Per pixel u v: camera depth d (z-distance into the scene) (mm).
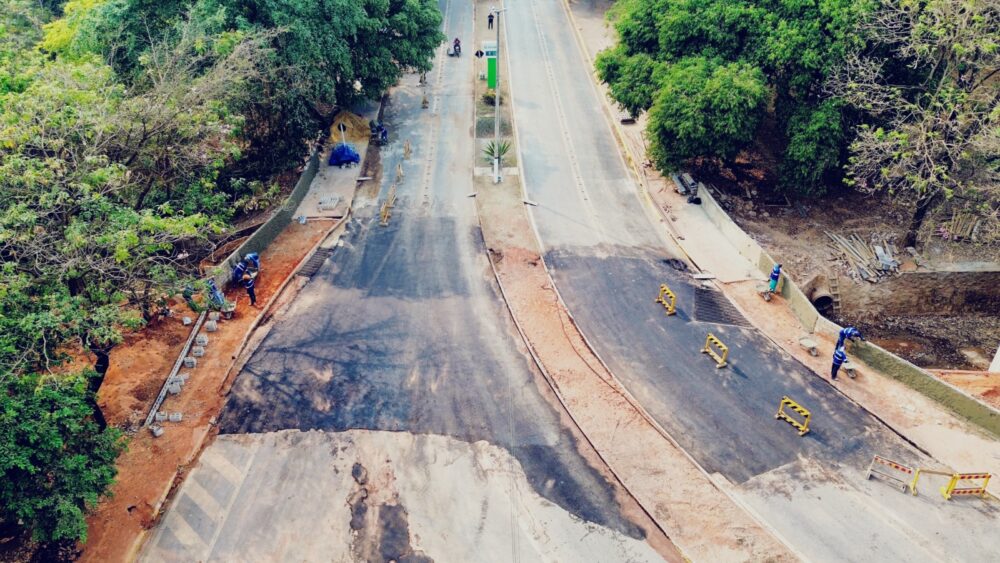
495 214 40125
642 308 33156
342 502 24094
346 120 47656
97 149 25641
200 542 22703
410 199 41531
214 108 32344
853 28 36031
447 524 23422
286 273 35375
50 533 20062
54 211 21719
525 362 30047
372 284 34688
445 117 50156
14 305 20688
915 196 38625
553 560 22312
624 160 45094
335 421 27094
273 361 29859
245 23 36781
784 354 30500
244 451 25844
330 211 40281
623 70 43000
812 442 26297
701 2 40281
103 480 21109
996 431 26156
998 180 35312
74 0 45844
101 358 25250
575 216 40000
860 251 38688
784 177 39750
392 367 29641
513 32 62062
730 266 36156
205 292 27000
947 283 37375
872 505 23875
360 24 42531
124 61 36594
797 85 38312
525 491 24531
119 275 24172
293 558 22312
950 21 32906
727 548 22594
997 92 34531
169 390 28109
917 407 27688
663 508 23922
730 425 27000
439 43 50438
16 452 18844
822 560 22172
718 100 37031
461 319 32438
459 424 27062
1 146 23297
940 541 22656
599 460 25688
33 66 28781
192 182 32000
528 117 49656
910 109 35594
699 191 41281
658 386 28828
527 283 34812
